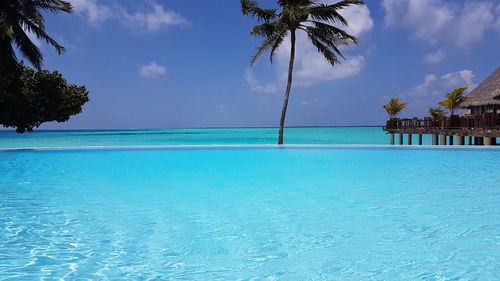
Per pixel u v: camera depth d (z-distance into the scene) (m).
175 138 51.38
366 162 12.06
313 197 6.49
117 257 3.63
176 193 6.90
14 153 14.81
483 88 28.55
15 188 7.49
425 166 10.93
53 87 29.75
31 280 3.11
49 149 15.54
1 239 4.18
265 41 18.62
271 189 7.29
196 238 4.20
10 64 18.28
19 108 25.25
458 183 7.98
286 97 18.59
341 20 17.55
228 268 3.35
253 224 4.77
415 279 3.07
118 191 7.12
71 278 3.15
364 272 3.23
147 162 12.20
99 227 4.65
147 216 5.19
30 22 17.42
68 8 17.88
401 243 3.99
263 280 3.09
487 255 3.61
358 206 5.78
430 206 5.77
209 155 14.35
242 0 17.94
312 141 41.59
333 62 18.92
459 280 3.04
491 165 11.15
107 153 15.03
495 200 6.20
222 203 6.02
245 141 42.09
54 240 4.15
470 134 20.16
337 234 4.33
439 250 3.77
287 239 4.16
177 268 3.36
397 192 6.95
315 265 3.41
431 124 24.05
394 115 31.31
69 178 8.81
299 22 18.09
